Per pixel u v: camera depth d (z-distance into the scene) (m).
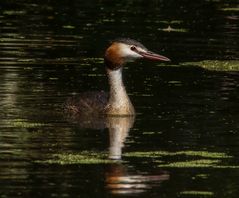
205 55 24.58
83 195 13.03
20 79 20.92
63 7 32.59
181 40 26.77
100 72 22.06
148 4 33.88
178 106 18.84
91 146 15.69
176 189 13.39
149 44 25.88
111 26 28.73
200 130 16.91
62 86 20.36
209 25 29.64
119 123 17.53
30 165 14.43
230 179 13.91
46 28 28.16
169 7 33.25
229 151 15.48
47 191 13.17
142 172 14.19
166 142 16.02
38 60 23.20
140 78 21.58
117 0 34.62
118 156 15.07
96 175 13.98
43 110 18.28
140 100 19.34
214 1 34.91
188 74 22.11
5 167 14.29
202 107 18.77
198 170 14.38
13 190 13.18
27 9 31.92
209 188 13.49
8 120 17.39
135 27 28.73
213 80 21.45
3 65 22.41
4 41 25.70
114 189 13.32
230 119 17.73
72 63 23.03
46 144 15.74
